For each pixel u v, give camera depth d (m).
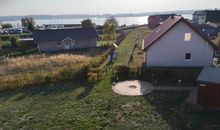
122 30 91.19
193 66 32.12
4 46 66.94
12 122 20.28
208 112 20.36
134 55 42.41
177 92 24.84
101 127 18.75
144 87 26.59
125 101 23.23
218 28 64.56
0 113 22.05
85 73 30.52
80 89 27.00
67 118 20.38
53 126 19.23
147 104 22.38
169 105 21.98
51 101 24.11
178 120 19.28
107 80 29.42
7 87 28.44
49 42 60.31
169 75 28.53
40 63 40.72
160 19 98.94
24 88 28.45
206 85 20.88
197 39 30.89
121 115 20.53
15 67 39.00
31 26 103.38
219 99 20.67
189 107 21.41
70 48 61.47
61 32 62.59
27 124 19.80
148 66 32.94
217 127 18.05
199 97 21.53
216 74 22.17
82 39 61.53
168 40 31.41
